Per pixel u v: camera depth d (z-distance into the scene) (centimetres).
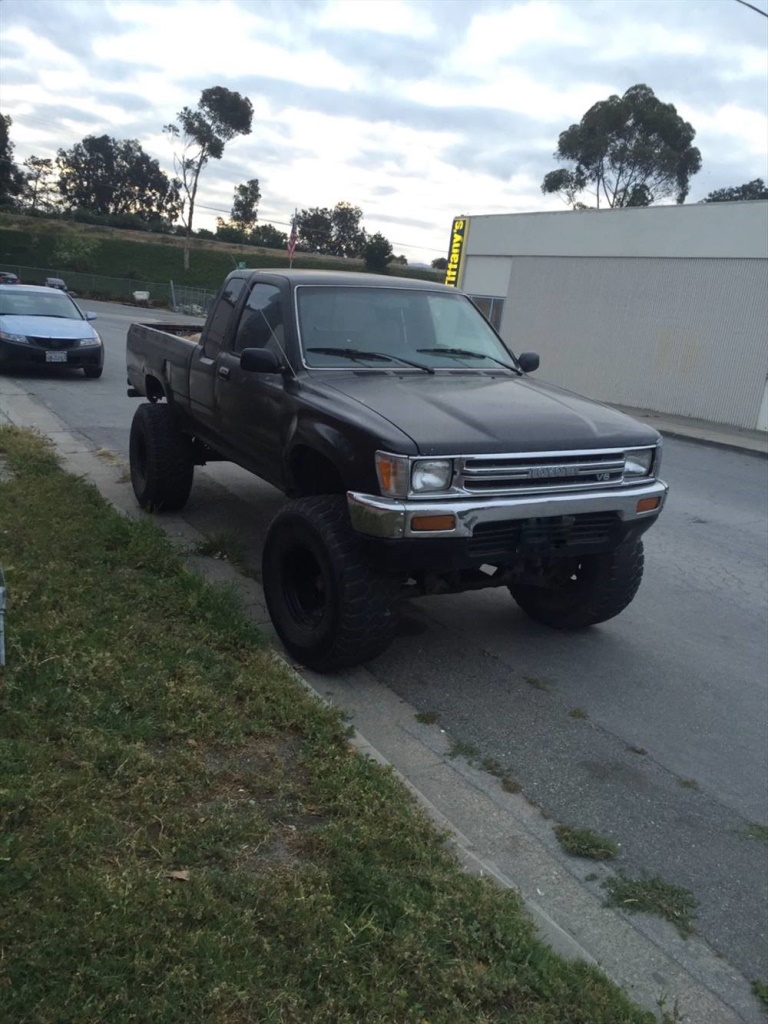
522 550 450
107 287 6500
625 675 522
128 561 561
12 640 410
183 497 750
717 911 321
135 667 411
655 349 2250
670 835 365
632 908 317
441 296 602
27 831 285
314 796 333
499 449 429
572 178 4588
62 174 11431
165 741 360
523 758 416
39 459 848
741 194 5966
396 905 276
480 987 253
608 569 525
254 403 547
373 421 432
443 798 375
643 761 424
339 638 447
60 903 257
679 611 654
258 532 730
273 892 276
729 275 2062
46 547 564
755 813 387
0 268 6888
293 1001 237
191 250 8269
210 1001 233
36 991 229
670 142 4397
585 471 455
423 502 417
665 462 1470
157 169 11588
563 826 363
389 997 244
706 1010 273
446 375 535
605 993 261
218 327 634
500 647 546
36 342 1586
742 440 1806
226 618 483
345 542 442
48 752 332
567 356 2497
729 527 960
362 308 562
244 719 383
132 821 304
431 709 457
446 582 483
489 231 2739
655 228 2219
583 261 2425
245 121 7156
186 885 274
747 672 545
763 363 2005
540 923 290
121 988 232
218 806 318
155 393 795
